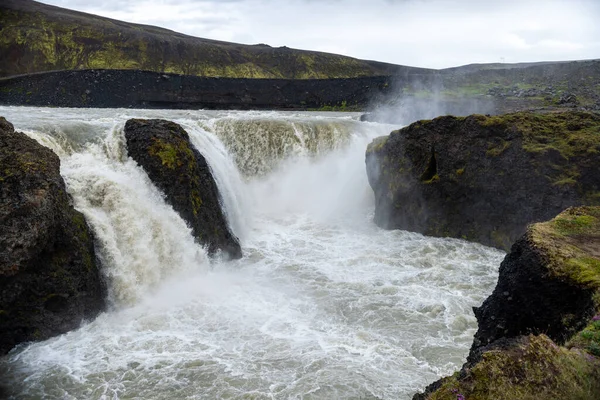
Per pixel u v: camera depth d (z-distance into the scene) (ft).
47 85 209.87
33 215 44.32
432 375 41.55
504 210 72.38
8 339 44.75
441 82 209.36
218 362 43.62
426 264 68.54
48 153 50.93
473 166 75.10
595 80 180.45
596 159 65.72
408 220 83.20
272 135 105.70
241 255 72.23
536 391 21.98
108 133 72.79
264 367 42.83
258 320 51.90
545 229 38.34
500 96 167.12
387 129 115.65
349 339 47.88
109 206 58.08
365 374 41.50
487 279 62.69
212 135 93.86
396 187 83.35
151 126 69.97
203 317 52.49
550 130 72.08
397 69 354.13
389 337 48.26
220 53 309.22
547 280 33.09
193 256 63.77
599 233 37.52
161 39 297.94
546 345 24.07
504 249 72.49
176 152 66.33
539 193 68.08
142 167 65.51
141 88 231.91
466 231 77.46
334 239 80.69
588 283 30.76
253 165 104.12
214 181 74.74
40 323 46.65
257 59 323.16
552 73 199.52
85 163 65.16
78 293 49.32
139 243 58.08
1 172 44.96
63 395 39.01
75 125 73.46
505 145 71.97
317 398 38.29
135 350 45.62
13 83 204.95
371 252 73.77
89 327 49.70
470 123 75.72
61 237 48.47
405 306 55.11
